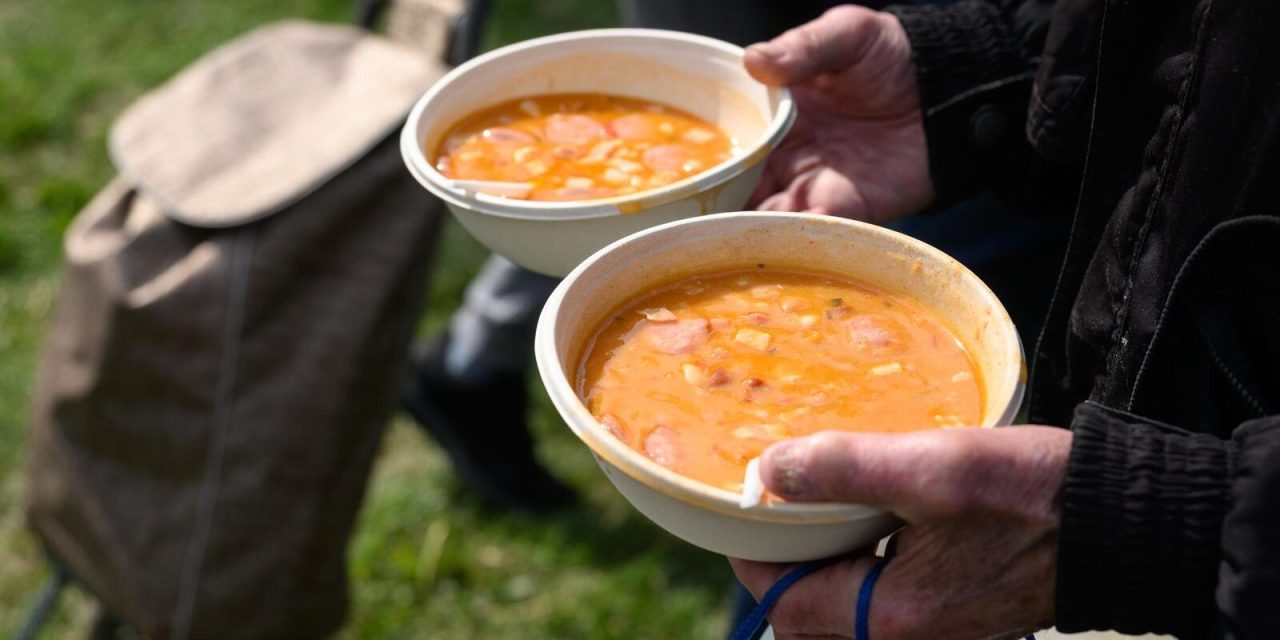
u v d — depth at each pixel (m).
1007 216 1.31
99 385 1.49
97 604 1.60
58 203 2.50
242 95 1.51
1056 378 1.07
